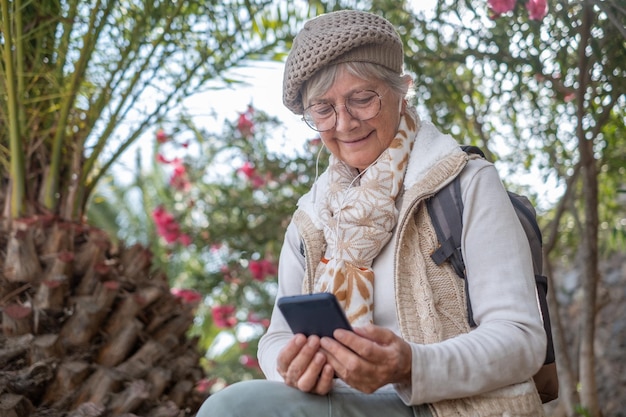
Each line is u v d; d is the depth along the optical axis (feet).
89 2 11.10
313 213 6.67
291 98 6.64
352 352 5.24
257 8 11.80
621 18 9.11
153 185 25.61
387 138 6.46
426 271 5.98
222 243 17.17
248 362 21.49
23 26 11.10
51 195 11.14
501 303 5.67
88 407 8.92
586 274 11.35
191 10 11.75
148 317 10.59
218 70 12.13
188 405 10.42
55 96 10.89
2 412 8.63
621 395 15.65
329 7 11.61
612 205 14.01
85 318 9.62
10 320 9.36
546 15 9.78
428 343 5.80
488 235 5.87
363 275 6.13
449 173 6.08
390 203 6.22
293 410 5.41
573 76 10.47
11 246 9.96
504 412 5.51
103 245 10.48
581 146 10.25
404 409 5.62
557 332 11.80
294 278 6.94
